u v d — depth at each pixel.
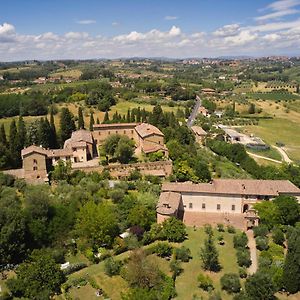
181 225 88.56
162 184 110.62
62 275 73.31
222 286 71.00
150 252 80.50
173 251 80.69
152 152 132.62
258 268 74.81
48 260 74.56
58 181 113.75
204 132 195.62
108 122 174.38
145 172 121.81
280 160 182.88
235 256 81.38
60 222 87.81
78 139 137.00
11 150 132.25
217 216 99.94
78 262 79.88
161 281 70.56
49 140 149.25
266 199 100.12
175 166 124.44
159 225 89.19
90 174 117.56
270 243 85.31
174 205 94.69
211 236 87.81
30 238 83.94
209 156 154.12
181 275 74.62
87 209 88.19
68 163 122.31
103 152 136.88
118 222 90.62
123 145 128.88
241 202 100.25
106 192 104.19
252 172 144.75
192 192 101.62
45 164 118.44
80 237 85.50
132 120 179.12
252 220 93.56
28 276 70.62
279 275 71.75
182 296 68.50
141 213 90.62
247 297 65.62
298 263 70.06
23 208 89.88
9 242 78.50
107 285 71.38
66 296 68.44
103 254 80.50
